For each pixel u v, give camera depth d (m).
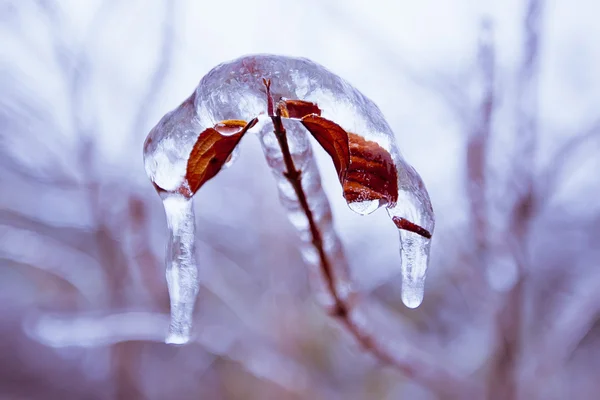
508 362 0.52
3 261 1.51
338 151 0.33
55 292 0.97
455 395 0.49
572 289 0.67
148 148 0.34
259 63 0.33
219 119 0.33
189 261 0.34
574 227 0.74
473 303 0.67
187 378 0.98
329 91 0.33
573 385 1.16
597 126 0.54
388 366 0.45
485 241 0.50
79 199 0.72
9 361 1.36
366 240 0.86
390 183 0.33
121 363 0.74
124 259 0.66
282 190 0.38
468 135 0.49
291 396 0.68
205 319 0.65
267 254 0.75
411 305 0.34
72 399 1.23
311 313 0.80
